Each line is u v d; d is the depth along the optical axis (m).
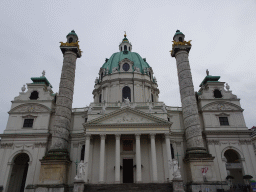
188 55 46.84
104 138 38.81
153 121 40.06
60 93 42.59
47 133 42.50
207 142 43.03
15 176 44.00
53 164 36.34
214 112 45.72
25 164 45.38
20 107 45.41
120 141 42.28
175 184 30.61
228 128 44.25
